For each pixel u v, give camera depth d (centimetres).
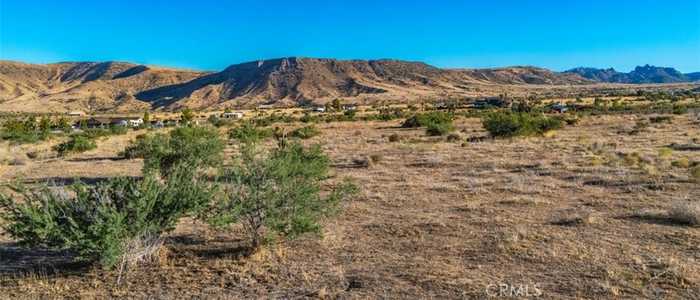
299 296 771
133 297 788
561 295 739
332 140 4650
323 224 1225
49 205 873
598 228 1116
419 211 1359
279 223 988
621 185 1650
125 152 3147
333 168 2403
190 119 9262
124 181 924
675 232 1055
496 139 3962
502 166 2259
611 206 1345
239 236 1129
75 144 3653
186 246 1057
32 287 841
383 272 864
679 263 851
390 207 1425
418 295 759
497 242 1019
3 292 822
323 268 895
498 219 1213
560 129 4897
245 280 846
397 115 9681
